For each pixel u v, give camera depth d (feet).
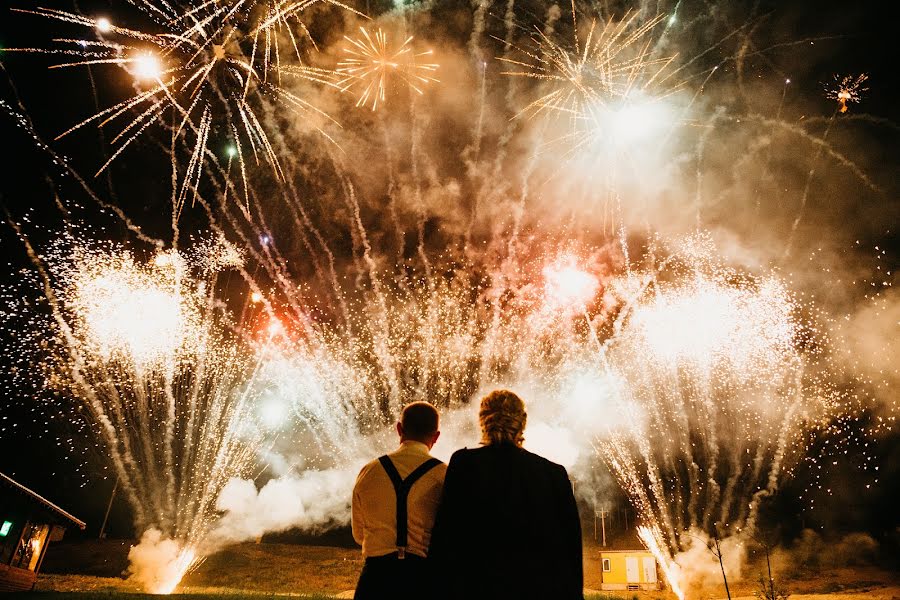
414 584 8.84
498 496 8.20
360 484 9.78
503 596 7.43
